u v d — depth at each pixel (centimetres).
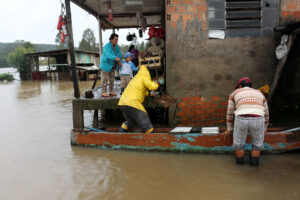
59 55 2836
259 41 539
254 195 301
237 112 363
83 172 384
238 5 531
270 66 546
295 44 550
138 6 505
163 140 445
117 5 852
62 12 510
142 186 334
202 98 557
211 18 532
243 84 390
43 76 2800
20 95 1418
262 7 531
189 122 565
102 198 308
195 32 536
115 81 1021
